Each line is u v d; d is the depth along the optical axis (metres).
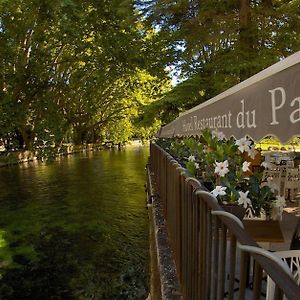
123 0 11.95
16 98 17.45
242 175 4.08
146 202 12.48
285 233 3.43
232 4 10.42
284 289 1.00
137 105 37.34
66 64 20.70
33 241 8.81
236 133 2.14
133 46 15.59
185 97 13.20
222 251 1.83
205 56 13.49
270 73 1.62
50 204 13.22
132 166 25.92
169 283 3.42
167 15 11.60
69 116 34.62
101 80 21.84
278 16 10.09
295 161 9.12
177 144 9.08
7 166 24.09
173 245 4.17
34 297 5.93
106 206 12.71
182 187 3.33
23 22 15.59
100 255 7.86
